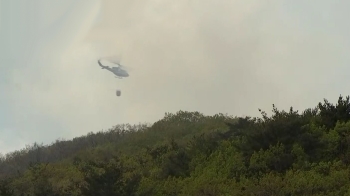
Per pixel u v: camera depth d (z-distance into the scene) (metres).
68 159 56.97
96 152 53.72
